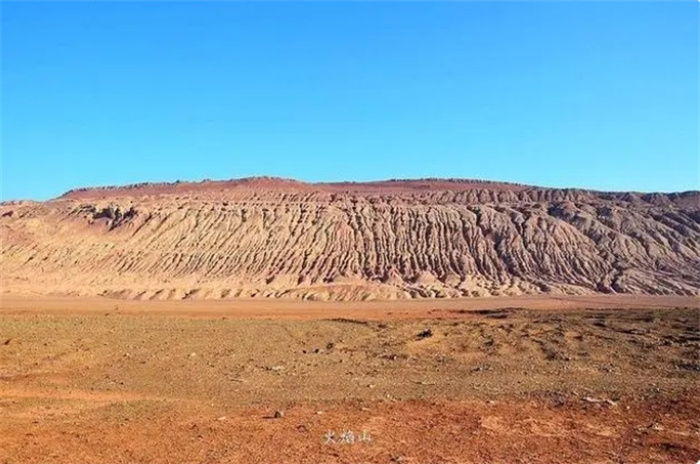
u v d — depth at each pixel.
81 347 23.00
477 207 100.75
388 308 48.38
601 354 21.62
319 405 15.30
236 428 13.29
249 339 25.55
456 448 12.04
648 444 12.42
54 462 11.19
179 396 16.62
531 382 18.02
